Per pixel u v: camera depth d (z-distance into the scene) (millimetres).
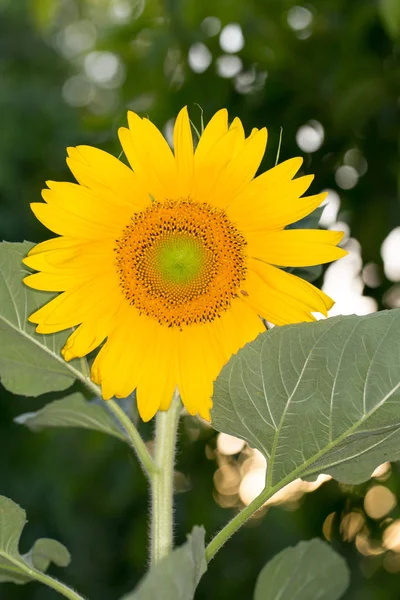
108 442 1807
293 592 851
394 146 1356
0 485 2221
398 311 791
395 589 1401
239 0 1390
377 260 1368
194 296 909
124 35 1550
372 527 1401
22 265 893
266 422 826
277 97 1389
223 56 1430
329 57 1383
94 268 900
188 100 1422
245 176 892
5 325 897
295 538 1674
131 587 2096
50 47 2807
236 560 1729
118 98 1631
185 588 727
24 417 966
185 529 1604
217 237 899
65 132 2459
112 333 907
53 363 912
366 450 834
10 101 2449
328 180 1385
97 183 889
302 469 833
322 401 812
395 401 801
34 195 2348
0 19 2660
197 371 910
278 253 901
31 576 867
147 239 902
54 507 2178
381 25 1328
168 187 897
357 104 1332
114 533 2133
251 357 809
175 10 1435
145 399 897
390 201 1366
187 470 1588
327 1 1384
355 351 797
